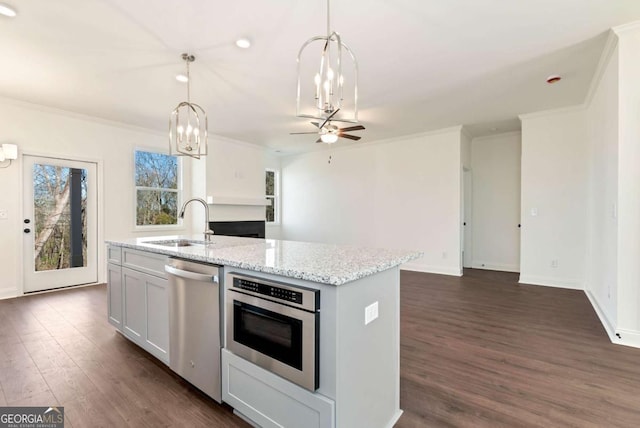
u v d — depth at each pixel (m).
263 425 1.55
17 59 2.96
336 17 2.33
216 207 6.05
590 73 3.32
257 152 6.90
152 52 2.84
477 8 2.24
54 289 4.40
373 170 6.49
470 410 1.77
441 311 3.50
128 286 2.59
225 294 1.74
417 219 5.89
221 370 1.77
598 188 3.62
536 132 4.66
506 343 2.65
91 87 3.62
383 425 1.64
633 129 2.56
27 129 4.16
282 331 1.45
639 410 1.76
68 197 4.54
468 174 6.21
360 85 3.59
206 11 2.26
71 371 2.20
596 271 3.72
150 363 2.32
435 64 3.09
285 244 2.54
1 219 3.97
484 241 6.10
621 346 2.58
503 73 3.31
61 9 2.22
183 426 1.65
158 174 5.62
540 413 1.74
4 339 2.72
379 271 1.57
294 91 3.77
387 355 1.70
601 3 2.20
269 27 2.47
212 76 3.35
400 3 2.18
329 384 1.30
